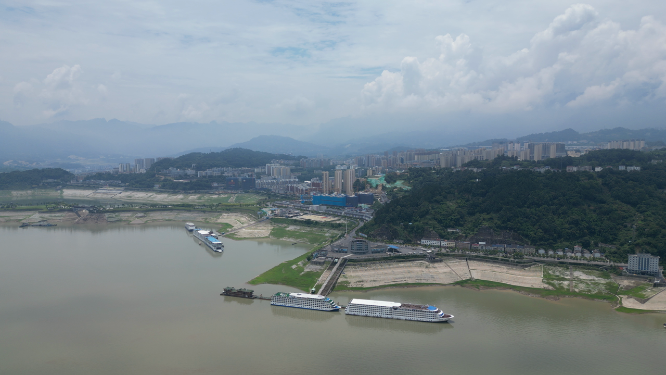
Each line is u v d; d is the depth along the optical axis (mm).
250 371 160625
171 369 162125
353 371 161000
